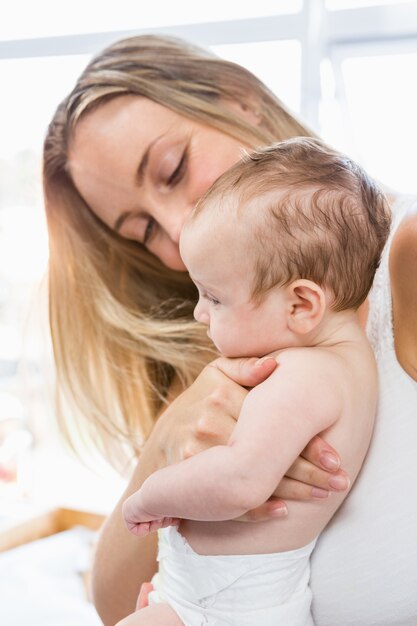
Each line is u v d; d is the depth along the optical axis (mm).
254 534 913
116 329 1620
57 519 2832
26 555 2539
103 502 3023
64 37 2988
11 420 3195
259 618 919
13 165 3221
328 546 953
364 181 952
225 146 1336
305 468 864
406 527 904
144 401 1642
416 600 903
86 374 1682
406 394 935
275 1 2795
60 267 1669
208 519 859
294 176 918
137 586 1219
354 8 2770
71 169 1482
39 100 3148
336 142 2904
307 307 908
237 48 2840
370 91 2855
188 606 959
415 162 2859
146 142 1325
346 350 923
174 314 1621
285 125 1477
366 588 926
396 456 921
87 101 1379
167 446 1007
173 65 1377
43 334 1901
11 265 3277
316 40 2783
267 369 906
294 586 939
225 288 938
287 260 898
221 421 917
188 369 1548
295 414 836
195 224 956
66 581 2383
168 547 998
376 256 938
